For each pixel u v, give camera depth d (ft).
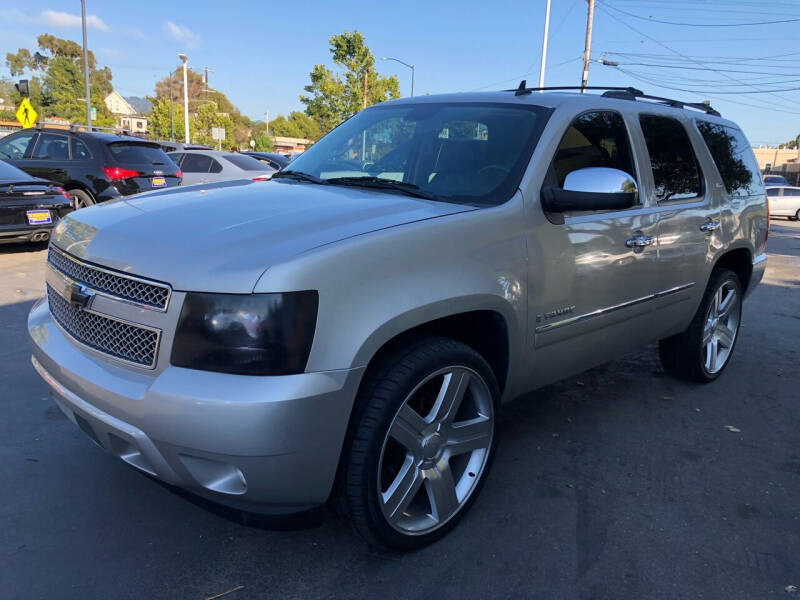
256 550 8.57
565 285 10.04
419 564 8.39
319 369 6.94
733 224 14.70
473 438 9.07
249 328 6.72
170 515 9.29
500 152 10.13
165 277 7.04
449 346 8.31
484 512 9.66
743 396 14.98
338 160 11.78
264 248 7.22
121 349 7.45
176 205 8.97
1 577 7.77
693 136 13.83
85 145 33.06
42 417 12.17
